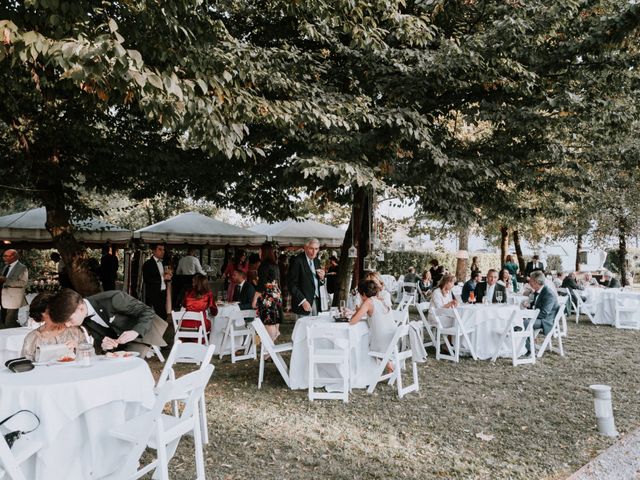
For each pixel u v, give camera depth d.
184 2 4.96
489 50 8.41
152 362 8.02
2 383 3.35
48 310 4.18
